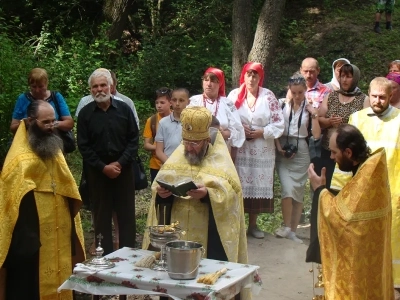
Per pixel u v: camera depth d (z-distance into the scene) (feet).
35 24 51.65
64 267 17.90
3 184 17.20
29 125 17.53
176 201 17.02
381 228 15.11
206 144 16.90
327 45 53.11
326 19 56.85
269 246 25.08
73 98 40.42
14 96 31.99
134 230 21.61
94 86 20.65
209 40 50.80
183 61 47.52
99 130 20.90
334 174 18.84
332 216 15.33
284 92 47.39
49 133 17.57
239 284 14.57
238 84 44.01
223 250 16.83
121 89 45.93
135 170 23.16
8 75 33.73
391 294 16.01
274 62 51.67
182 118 16.76
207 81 23.79
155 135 24.21
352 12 57.88
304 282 21.45
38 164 17.31
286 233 25.98
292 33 54.75
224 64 48.19
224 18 53.42
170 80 46.42
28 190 16.97
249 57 43.52
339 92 24.09
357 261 15.14
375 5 59.16
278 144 25.79
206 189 16.34
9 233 16.93
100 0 52.42
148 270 14.79
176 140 22.26
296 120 25.35
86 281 14.64
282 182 25.82
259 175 25.04
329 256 15.66
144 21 54.70
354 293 15.21
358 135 15.29
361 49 52.16
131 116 21.30
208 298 13.47
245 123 24.95
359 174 15.12
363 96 23.81
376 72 49.78
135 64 48.62
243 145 24.97
